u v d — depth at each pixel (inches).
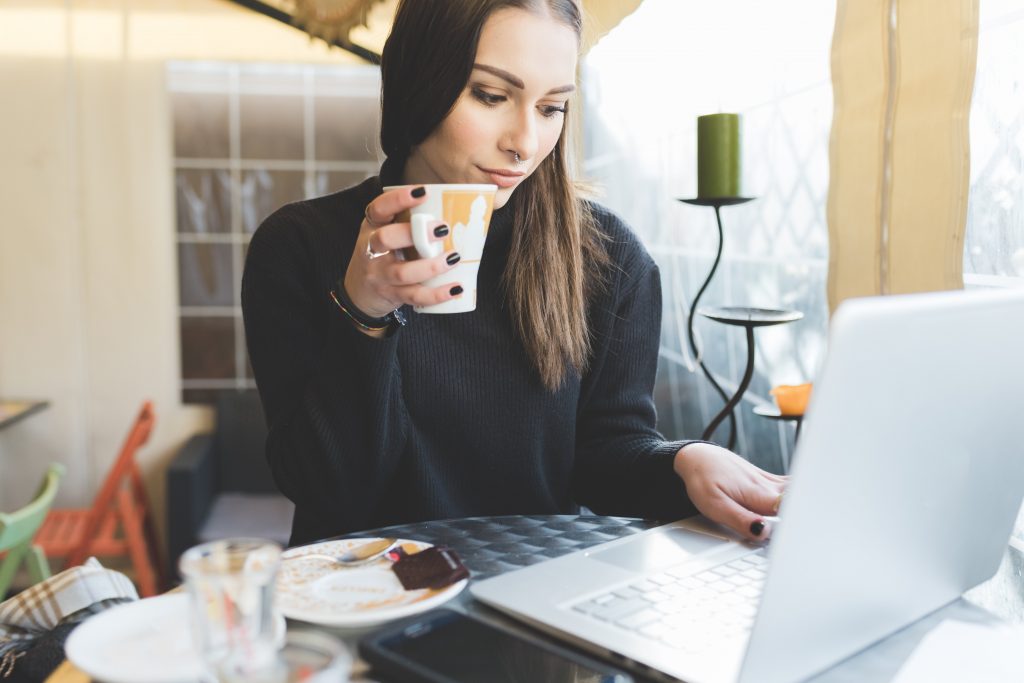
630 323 51.4
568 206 46.2
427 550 33.1
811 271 59.5
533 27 37.1
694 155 77.8
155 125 143.3
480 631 27.8
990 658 27.2
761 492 39.3
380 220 32.7
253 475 144.6
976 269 43.8
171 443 147.8
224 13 142.7
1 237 142.6
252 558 22.0
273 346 45.0
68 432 146.1
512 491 48.2
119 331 145.6
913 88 41.3
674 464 42.5
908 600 28.3
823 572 24.2
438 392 45.7
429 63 38.3
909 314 22.9
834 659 26.4
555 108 39.7
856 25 45.9
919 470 25.8
